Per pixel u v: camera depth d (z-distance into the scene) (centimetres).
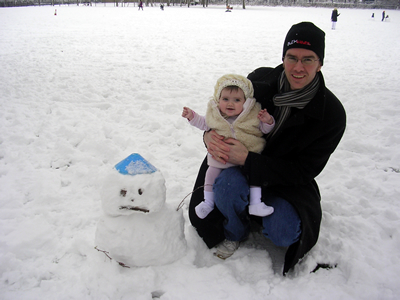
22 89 683
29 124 496
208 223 256
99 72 859
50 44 1363
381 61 1109
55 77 785
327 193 334
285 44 217
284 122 227
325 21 3075
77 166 385
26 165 385
